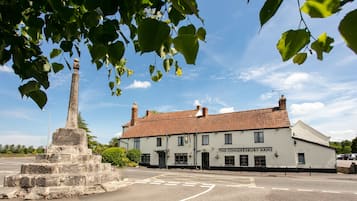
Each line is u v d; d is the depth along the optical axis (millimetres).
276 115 28094
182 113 37156
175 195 10789
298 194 11438
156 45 852
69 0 1461
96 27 1176
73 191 10312
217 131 29922
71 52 1636
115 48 1176
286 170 25219
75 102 13992
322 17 672
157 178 17953
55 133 12977
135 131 37250
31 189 10000
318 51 867
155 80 2203
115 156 29891
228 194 11258
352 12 525
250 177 19516
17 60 1359
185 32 1016
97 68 1548
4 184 10484
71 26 1502
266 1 697
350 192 12055
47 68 1445
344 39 531
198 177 19078
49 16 1470
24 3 1367
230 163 28422
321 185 14477
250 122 28938
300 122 30219
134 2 1085
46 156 11852
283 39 789
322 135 29375
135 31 1409
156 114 39938
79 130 13414
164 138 33406
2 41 1315
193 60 854
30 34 1474
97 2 1092
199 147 30734
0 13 1296
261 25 714
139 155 34188
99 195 10539
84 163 12211
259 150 26938
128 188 12438
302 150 25172
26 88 1363
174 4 946
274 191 12188
